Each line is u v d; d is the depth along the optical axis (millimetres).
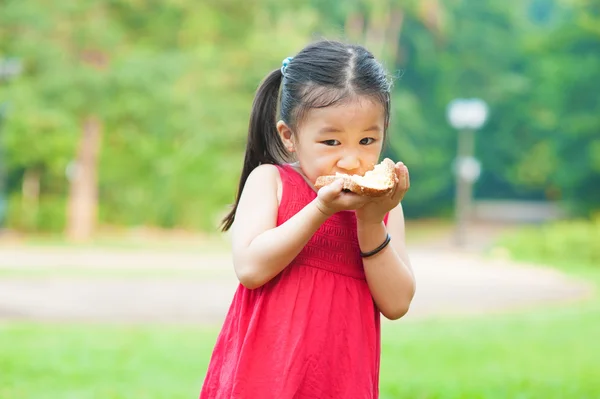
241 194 3684
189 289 18188
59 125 35219
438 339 12094
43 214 39562
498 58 64062
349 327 3434
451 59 61969
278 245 3225
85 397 7789
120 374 9078
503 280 22516
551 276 24344
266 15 41500
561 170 48750
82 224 37969
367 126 3285
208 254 30188
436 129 61875
